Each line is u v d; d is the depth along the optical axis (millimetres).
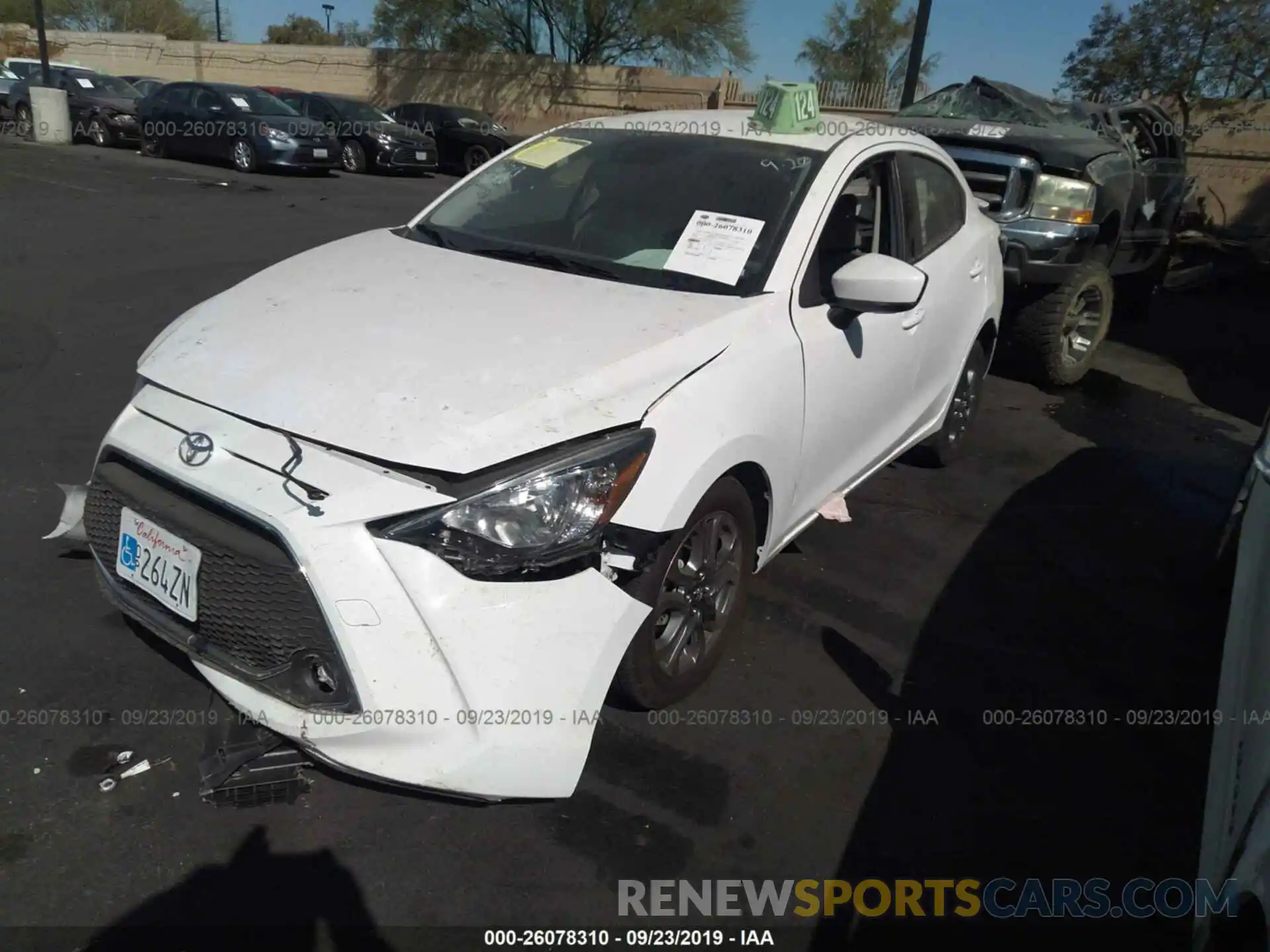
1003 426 6055
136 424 2564
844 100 22984
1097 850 2662
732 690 3176
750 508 3035
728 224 3314
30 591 3330
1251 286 11930
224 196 13242
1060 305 6523
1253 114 16703
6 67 22375
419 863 2416
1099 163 6445
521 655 2236
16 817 2424
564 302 2934
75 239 9172
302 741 2279
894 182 3971
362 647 2152
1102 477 5324
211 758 2584
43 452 4387
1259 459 2988
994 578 4078
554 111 29438
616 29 30062
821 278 3369
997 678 3396
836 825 2660
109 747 2672
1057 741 3086
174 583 2412
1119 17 17625
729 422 2740
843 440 3576
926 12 10031
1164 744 3115
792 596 3793
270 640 2271
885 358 3729
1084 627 3766
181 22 48844
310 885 2324
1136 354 8320
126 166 15938
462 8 30578
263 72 33344
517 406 2367
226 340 2697
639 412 2494
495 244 3506
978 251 4742
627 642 2420
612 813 2623
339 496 2182
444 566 2197
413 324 2732
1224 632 3801
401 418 2309
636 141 3814
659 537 2508
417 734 2197
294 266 3295
